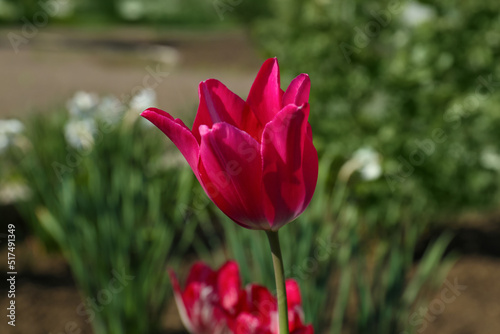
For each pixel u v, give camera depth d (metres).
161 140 4.00
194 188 3.14
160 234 2.79
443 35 3.86
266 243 2.38
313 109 4.06
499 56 3.91
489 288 3.62
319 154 3.50
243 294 1.11
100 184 2.96
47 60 13.45
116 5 22.28
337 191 3.29
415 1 3.91
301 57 4.07
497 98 3.93
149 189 3.07
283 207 0.79
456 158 3.91
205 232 3.99
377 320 2.39
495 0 3.87
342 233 2.74
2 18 17.45
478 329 3.18
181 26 21.67
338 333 2.39
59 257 3.83
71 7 21.05
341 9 4.00
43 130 4.25
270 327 1.06
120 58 14.38
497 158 3.98
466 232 4.43
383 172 3.57
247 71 12.78
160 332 3.04
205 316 1.13
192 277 1.16
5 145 3.80
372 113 3.99
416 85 3.80
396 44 4.03
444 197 4.00
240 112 0.82
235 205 0.79
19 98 9.16
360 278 2.33
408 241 2.99
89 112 3.73
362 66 3.98
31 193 3.81
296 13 4.16
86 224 2.75
